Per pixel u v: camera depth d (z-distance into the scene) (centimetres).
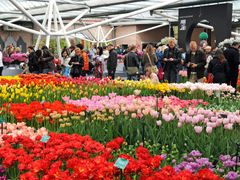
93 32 5341
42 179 419
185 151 635
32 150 545
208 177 412
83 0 2962
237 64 1491
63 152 507
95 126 750
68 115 816
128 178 443
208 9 2273
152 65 1800
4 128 713
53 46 4028
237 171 527
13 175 507
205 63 1580
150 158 463
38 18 4581
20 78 1422
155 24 5194
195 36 4091
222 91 1289
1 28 4950
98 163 439
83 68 1908
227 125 721
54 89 1179
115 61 2116
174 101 1042
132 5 3062
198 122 773
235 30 4191
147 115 796
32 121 797
